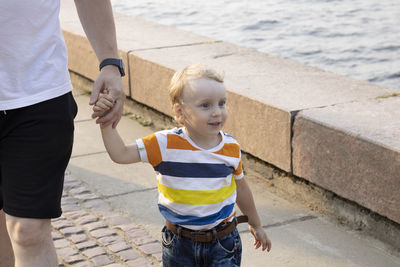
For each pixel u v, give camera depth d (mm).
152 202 4609
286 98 4883
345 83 5355
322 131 4277
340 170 4184
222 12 21141
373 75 13000
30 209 2617
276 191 4828
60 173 2684
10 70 2480
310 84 5320
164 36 7465
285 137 4609
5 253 3105
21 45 2477
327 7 21219
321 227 4230
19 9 2438
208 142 2590
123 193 4781
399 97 4879
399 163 3727
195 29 18719
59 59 2625
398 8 20453
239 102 5047
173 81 2586
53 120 2598
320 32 17531
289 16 20062
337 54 14922
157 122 6492
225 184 2602
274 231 4176
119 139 2586
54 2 2586
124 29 7891
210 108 2494
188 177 2553
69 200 4621
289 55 15180
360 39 16375
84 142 5965
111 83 2748
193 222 2572
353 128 4105
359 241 4031
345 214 4301
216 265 2629
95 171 5246
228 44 7020
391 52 14852
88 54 7434
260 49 15930
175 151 2549
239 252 2711
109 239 3969
